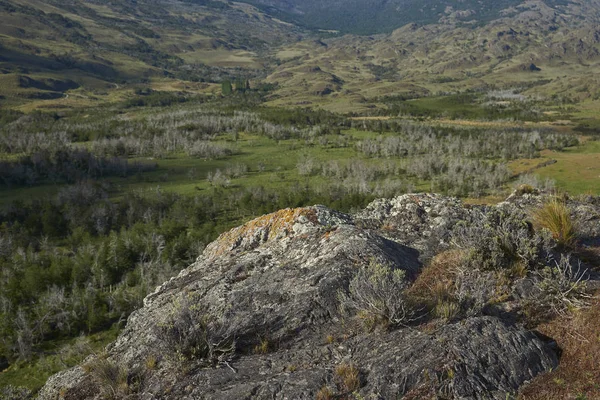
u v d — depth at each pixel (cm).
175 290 909
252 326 688
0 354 4091
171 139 16862
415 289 713
